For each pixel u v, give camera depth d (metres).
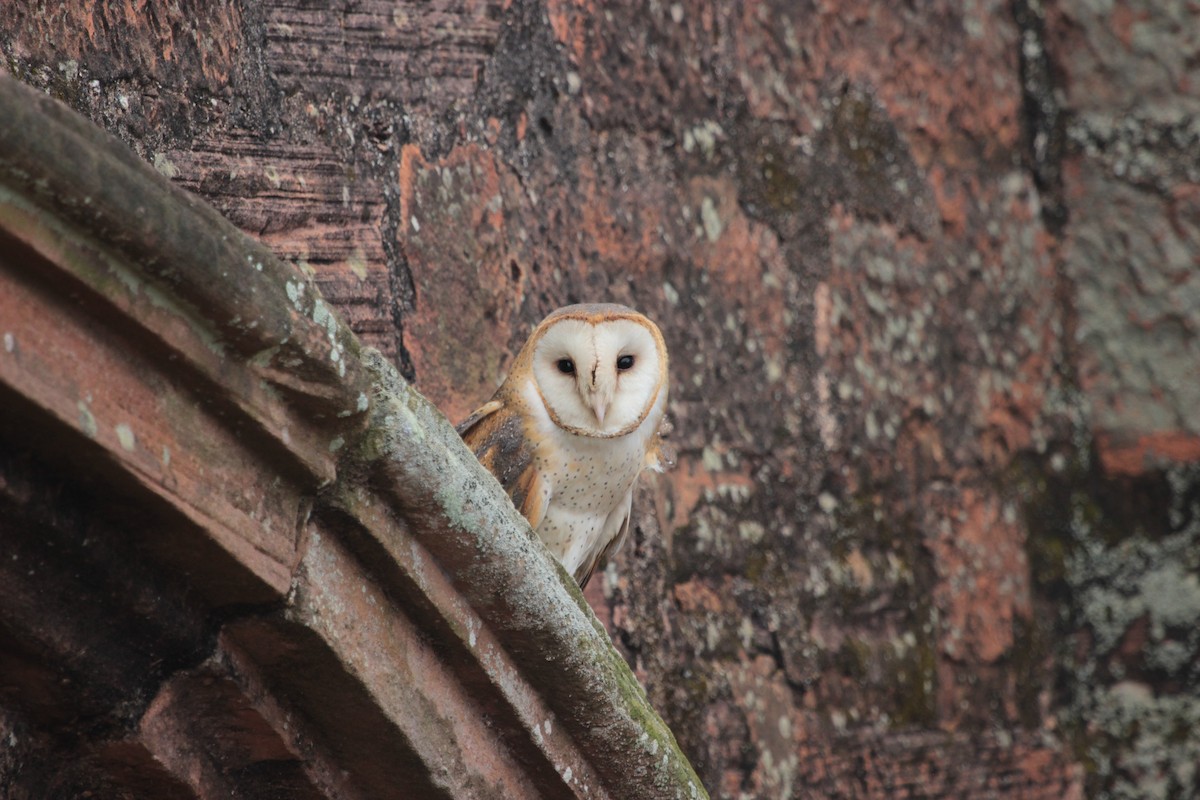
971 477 8.91
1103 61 9.65
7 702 3.14
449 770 3.65
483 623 3.66
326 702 3.44
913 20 8.89
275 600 3.20
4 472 2.77
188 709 3.33
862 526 8.05
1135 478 9.72
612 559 6.52
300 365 3.06
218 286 2.85
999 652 8.84
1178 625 9.51
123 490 2.88
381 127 5.77
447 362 5.85
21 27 4.19
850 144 8.39
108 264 2.72
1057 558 9.45
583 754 4.04
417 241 5.81
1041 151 9.70
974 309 9.09
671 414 7.04
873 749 7.77
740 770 6.91
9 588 2.91
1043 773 8.87
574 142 6.76
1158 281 9.62
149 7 4.77
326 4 5.68
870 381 8.26
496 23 6.42
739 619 7.18
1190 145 9.58
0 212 2.55
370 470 3.30
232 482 3.06
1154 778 9.33
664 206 7.17
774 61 7.99
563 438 5.82
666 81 7.31
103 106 4.49
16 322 2.62
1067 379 9.71
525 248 6.38
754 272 7.65
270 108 5.32
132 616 3.10
